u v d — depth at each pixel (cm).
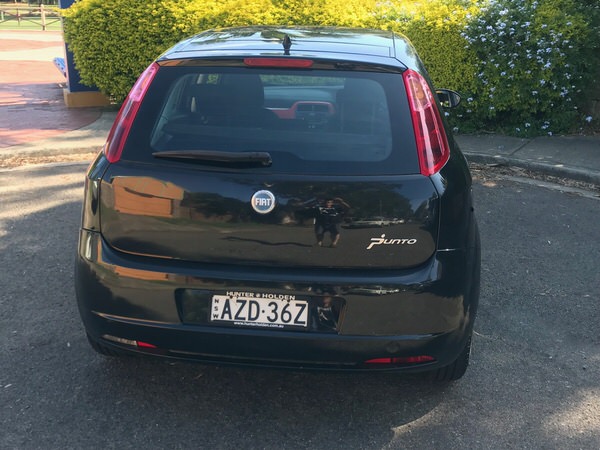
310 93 287
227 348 277
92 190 286
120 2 968
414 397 328
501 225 584
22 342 371
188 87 293
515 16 855
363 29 398
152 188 275
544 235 561
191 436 293
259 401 322
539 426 306
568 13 861
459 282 279
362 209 268
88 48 996
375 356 275
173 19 969
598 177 709
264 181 271
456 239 279
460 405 321
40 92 1277
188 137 282
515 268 489
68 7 1099
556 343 384
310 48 309
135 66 995
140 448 283
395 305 270
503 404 323
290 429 300
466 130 910
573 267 493
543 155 793
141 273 277
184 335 277
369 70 292
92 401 317
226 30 378
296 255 271
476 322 408
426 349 278
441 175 280
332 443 290
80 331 385
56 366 347
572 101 888
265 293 272
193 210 273
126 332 285
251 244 272
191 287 275
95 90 1134
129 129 286
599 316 418
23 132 916
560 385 340
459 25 866
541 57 835
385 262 272
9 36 2578
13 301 420
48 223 570
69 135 899
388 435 297
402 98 287
